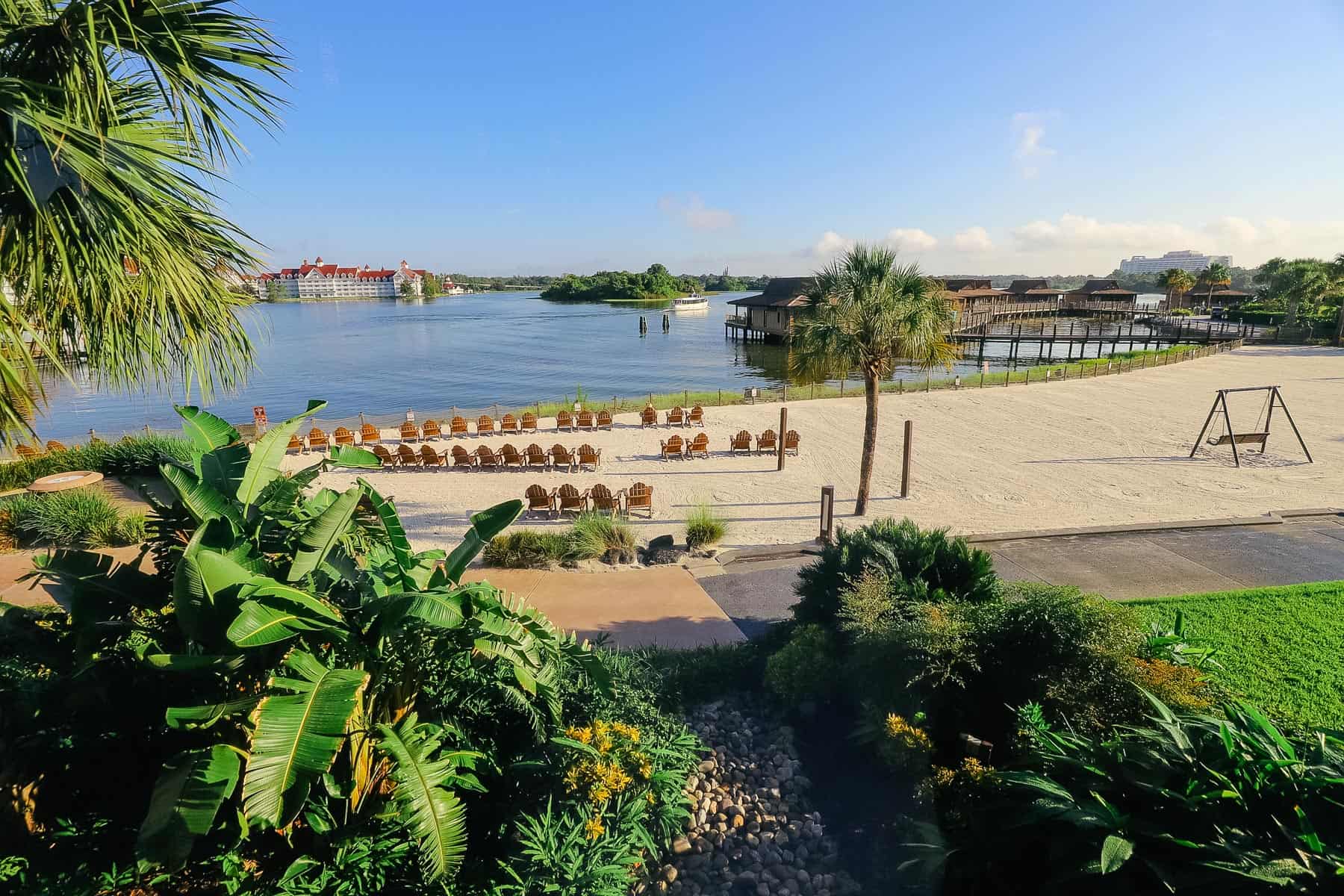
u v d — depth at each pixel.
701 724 5.99
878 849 4.44
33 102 3.57
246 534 4.48
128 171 3.97
